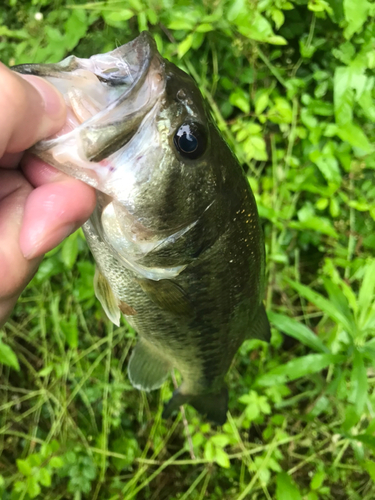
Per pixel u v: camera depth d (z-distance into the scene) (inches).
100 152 4.7
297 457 11.1
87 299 11.0
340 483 11.2
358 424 10.4
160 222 5.4
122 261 5.8
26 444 11.1
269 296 11.0
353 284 11.4
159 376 8.6
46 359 10.8
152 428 10.9
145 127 4.8
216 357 7.7
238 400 10.8
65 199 4.5
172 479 11.6
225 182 5.7
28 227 4.3
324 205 10.1
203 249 5.9
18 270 4.4
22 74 4.2
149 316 6.8
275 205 10.4
